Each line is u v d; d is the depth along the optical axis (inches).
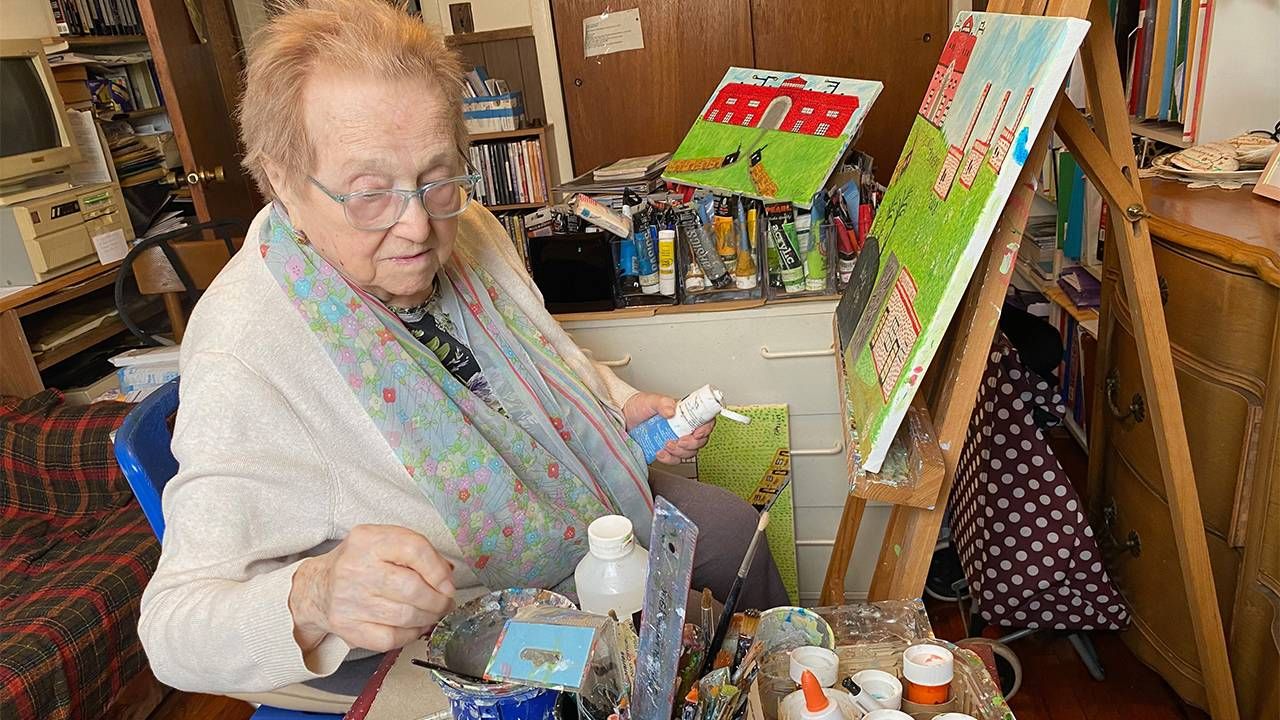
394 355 41.9
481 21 134.8
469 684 27.6
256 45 38.8
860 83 74.2
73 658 68.4
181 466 37.6
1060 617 64.5
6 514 87.2
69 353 100.0
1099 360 69.2
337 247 39.7
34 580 75.5
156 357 96.0
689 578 26.2
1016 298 110.4
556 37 133.4
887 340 40.1
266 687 33.1
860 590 77.1
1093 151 42.1
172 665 33.6
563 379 51.6
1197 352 52.6
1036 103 30.5
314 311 40.7
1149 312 43.6
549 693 27.7
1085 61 42.1
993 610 65.1
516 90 135.0
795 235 69.8
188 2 119.7
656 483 56.9
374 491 40.8
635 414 56.1
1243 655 50.5
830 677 30.6
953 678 31.4
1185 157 67.9
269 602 31.7
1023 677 69.0
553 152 136.3
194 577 34.9
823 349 70.1
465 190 42.4
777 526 74.6
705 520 53.5
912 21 123.9
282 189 40.0
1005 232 35.0
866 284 50.6
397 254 39.9
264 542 37.4
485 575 43.4
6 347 92.0
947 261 34.5
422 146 37.8
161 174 126.7
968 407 37.3
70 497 87.3
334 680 40.7
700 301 72.3
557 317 72.6
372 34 37.5
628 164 87.4
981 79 39.1
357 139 36.6
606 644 29.2
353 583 29.6
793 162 71.0
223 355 38.5
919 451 37.5
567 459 48.4
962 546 69.4
